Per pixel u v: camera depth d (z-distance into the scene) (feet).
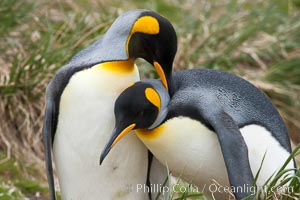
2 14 56.85
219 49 62.39
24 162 50.90
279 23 66.39
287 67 61.93
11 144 51.78
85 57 36.50
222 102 35.78
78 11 60.70
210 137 34.83
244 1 66.74
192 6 69.87
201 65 60.23
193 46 61.41
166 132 35.04
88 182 36.96
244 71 61.31
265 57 64.03
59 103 36.01
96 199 37.47
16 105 52.70
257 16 65.62
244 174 33.58
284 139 37.22
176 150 35.19
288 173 36.52
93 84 35.35
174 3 70.49
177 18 67.46
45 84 53.62
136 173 37.37
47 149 36.14
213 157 35.06
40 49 54.60
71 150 36.35
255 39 64.28
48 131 36.11
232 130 34.19
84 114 35.47
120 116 34.86
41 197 47.78
